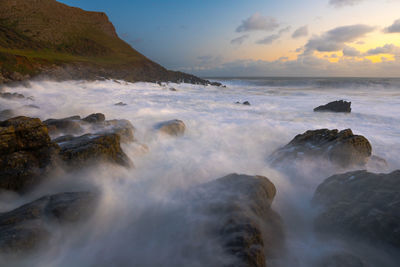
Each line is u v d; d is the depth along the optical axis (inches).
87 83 1121.4
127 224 134.2
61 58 1549.0
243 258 97.9
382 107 646.5
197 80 2263.8
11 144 156.6
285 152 239.6
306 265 114.4
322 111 567.8
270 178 202.4
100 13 2893.7
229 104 679.7
